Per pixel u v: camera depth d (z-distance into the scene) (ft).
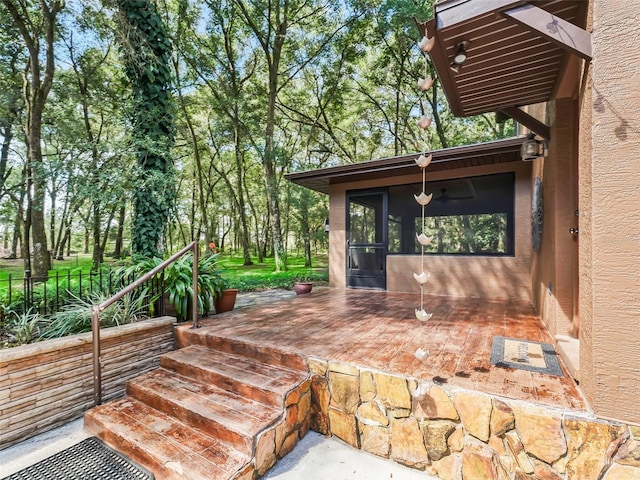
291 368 8.50
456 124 46.73
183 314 12.36
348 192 21.83
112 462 6.59
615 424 4.96
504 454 5.78
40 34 24.95
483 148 14.78
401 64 40.04
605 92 4.98
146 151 15.85
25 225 28.12
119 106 17.80
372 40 40.45
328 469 6.65
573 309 8.79
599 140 5.02
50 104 25.14
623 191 4.85
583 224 5.75
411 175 19.54
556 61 8.06
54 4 22.85
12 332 9.80
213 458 6.19
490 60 8.01
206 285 13.35
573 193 8.84
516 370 7.06
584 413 5.23
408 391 6.76
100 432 7.40
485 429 5.97
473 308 14.26
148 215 15.47
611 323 4.98
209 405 7.41
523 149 11.17
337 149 53.21
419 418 6.63
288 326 11.31
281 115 50.90
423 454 6.54
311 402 8.10
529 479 5.53
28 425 7.73
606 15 4.99
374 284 20.81
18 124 26.37
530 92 9.75
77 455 6.86
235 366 8.83
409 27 33.27
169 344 11.31
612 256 4.95
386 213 20.48
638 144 4.75
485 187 17.93
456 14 6.49
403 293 19.13
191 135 49.29
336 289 21.17
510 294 16.88
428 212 19.43
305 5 40.01
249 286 25.93
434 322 11.72
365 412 7.29
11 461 6.84
